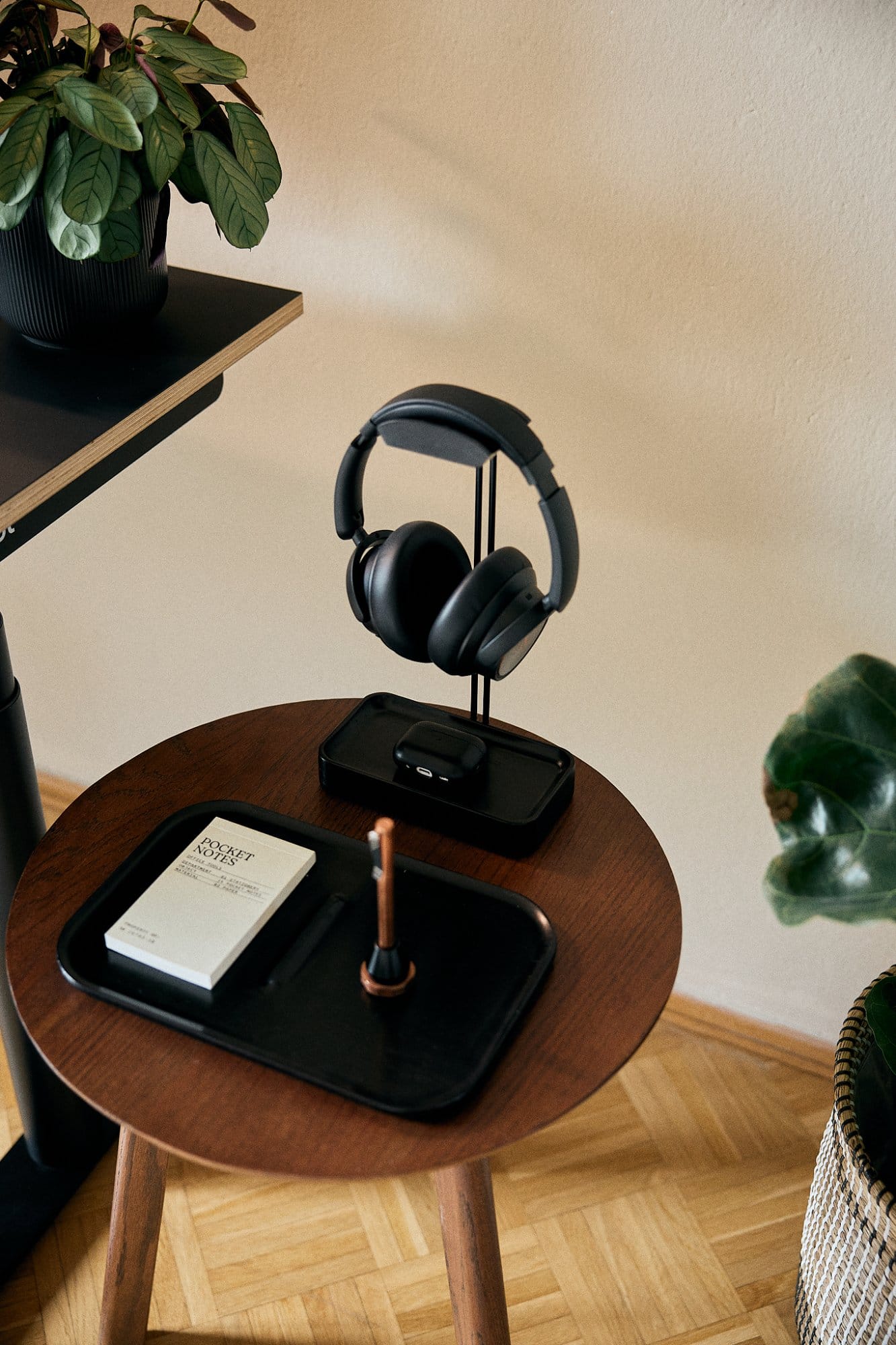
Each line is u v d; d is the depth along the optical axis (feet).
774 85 3.12
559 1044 2.56
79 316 3.17
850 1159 3.42
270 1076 2.47
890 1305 3.43
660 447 3.78
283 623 4.78
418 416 2.59
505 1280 4.07
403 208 3.69
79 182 2.78
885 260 3.24
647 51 3.19
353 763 3.14
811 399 3.51
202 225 3.98
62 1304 3.96
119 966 2.68
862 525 3.66
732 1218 4.27
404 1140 2.36
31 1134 4.20
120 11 3.76
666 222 3.41
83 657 5.27
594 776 3.27
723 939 4.71
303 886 2.89
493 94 3.40
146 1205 3.30
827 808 3.07
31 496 2.74
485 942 2.75
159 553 4.79
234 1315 3.95
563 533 2.60
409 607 2.77
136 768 3.25
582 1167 4.41
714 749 4.30
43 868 2.94
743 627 4.00
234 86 3.18
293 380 4.15
